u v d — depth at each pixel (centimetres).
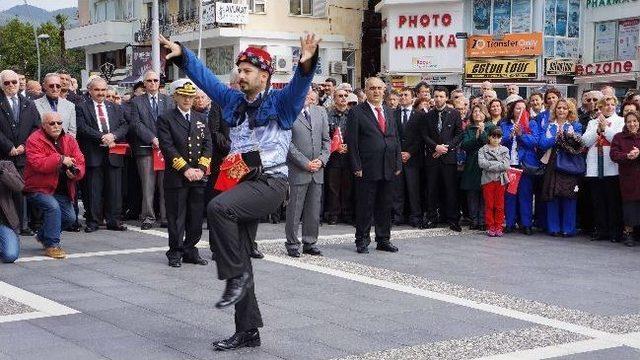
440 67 3253
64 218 1002
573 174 1148
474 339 605
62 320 648
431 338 607
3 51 7206
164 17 3934
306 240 972
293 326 638
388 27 3344
